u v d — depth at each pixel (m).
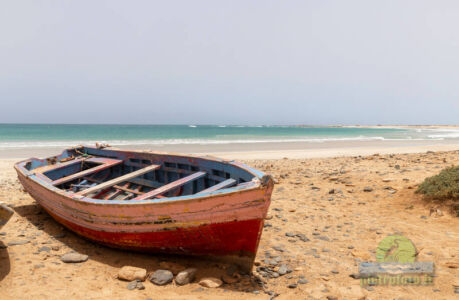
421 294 3.90
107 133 58.25
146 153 7.99
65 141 32.91
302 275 4.45
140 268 4.37
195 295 3.80
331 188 9.79
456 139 42.16
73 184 8.08
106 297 3.70
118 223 4.78
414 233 5.95
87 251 5.28
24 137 41.47
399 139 41.84
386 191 8.80
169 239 4.61
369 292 3.96
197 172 6.48
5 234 5.95
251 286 4.09
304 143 32.41
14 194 9.43
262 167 14.47
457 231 5.86
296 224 6.75
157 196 5.66
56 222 6.84
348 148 25.88
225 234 4.29
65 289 3.89
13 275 4.23
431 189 7.50
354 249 5.38
